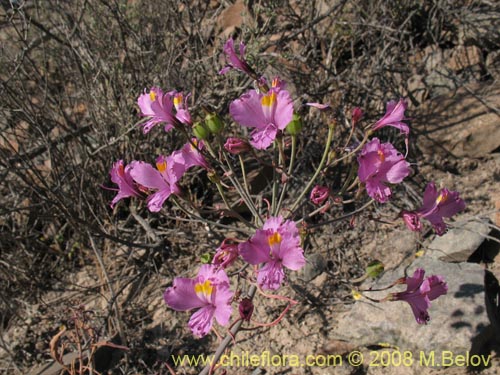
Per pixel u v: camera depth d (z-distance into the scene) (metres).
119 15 0.65
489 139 0.59
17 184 0.63
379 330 0.47
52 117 0.64
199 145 0.42
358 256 0.55
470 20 0.68
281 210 0.46
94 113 0.63
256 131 0.37
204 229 0.59
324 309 0.51
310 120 0.62
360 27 0.66
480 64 0.67
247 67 0.42
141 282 0.56
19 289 0.60
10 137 0.67
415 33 0.72
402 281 0.41
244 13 0.61
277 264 0.35
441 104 0.63
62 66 0.70
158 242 0.58
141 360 0.51
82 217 0.59
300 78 0.64
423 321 0.40
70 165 0.62
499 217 0.52
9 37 0.71
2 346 0.53
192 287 0.36
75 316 0.48
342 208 0.58
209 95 0.61
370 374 0.47
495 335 0.45
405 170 0.37
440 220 0.39
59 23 0.70
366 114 0.62
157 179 0.40
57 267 0.62
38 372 0.52
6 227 0.65
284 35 0.66
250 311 0.37
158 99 0.40
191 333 0.53
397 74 0.68
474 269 0.48
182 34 0.66
